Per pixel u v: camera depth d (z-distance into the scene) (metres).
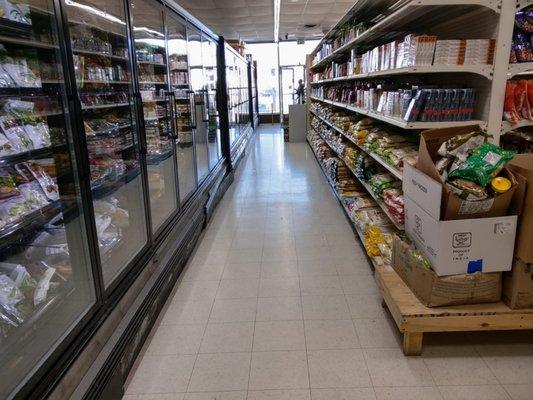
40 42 1.63
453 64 2.24
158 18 3.25
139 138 2.57
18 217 1.61
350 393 1.85
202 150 5.00
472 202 1.85
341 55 5.86
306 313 2.54
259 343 2.25
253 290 2.87
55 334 1.60
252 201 5.24
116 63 2.72
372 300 2.66
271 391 1.89
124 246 2.50
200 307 2.66
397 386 1.88
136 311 2.15
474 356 2.06
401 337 2.25
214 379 1.98
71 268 1.87
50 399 1.39
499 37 2.18
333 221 4.30
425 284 2.04
